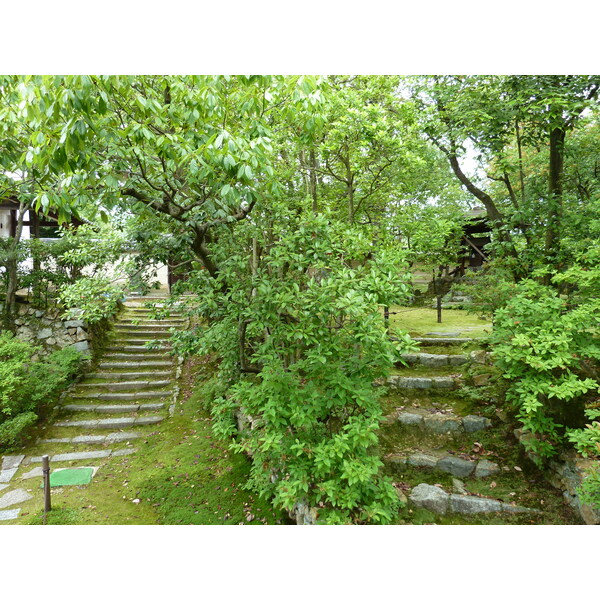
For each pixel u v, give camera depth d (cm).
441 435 382
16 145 316
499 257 446
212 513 362
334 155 482
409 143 457
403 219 568
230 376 446
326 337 294
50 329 712
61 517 361
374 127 412
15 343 577
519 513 293
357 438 245
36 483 432
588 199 438
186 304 504
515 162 486
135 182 342
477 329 612
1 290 733
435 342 537
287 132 455
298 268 319
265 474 305
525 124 448
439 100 504
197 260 529
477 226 933
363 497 268
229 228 428
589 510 272
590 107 378
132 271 561
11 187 407
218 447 486
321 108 334
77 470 446
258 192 341
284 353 328
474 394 414
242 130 332
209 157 271
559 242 394
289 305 304
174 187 412
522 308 304
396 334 274
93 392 645
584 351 278
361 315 271
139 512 371
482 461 347
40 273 718
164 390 661
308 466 274
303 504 309
